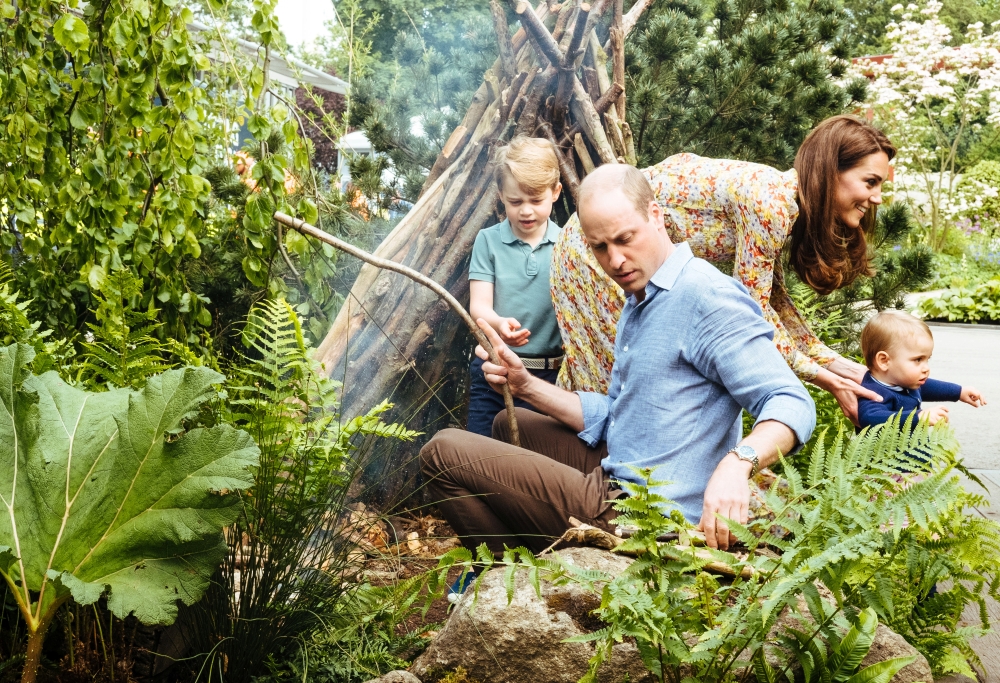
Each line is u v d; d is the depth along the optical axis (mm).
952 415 6293
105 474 1846
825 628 1702
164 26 3689
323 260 3943
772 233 2900
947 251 15203
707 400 2232
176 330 3715
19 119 3625
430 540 3254
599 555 2086
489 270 3475
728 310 2172
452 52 5203
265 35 3777
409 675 1951
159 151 3742
